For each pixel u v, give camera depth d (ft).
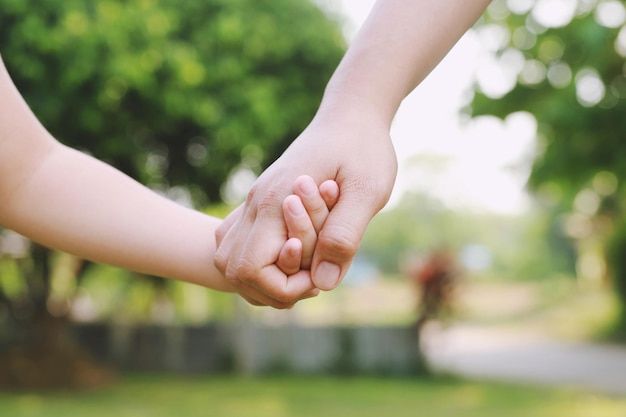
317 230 2.44
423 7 2.56
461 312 27.94
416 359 25.46
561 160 20.79
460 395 20.26
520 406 18.25
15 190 2.79
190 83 19.42
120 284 30.94
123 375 24.38
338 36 22.56
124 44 18.31
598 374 25.08
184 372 25.29
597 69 18.26
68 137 19.49
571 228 60.85
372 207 2.44
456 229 90.12
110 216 2.83
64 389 20.75
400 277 83.82
